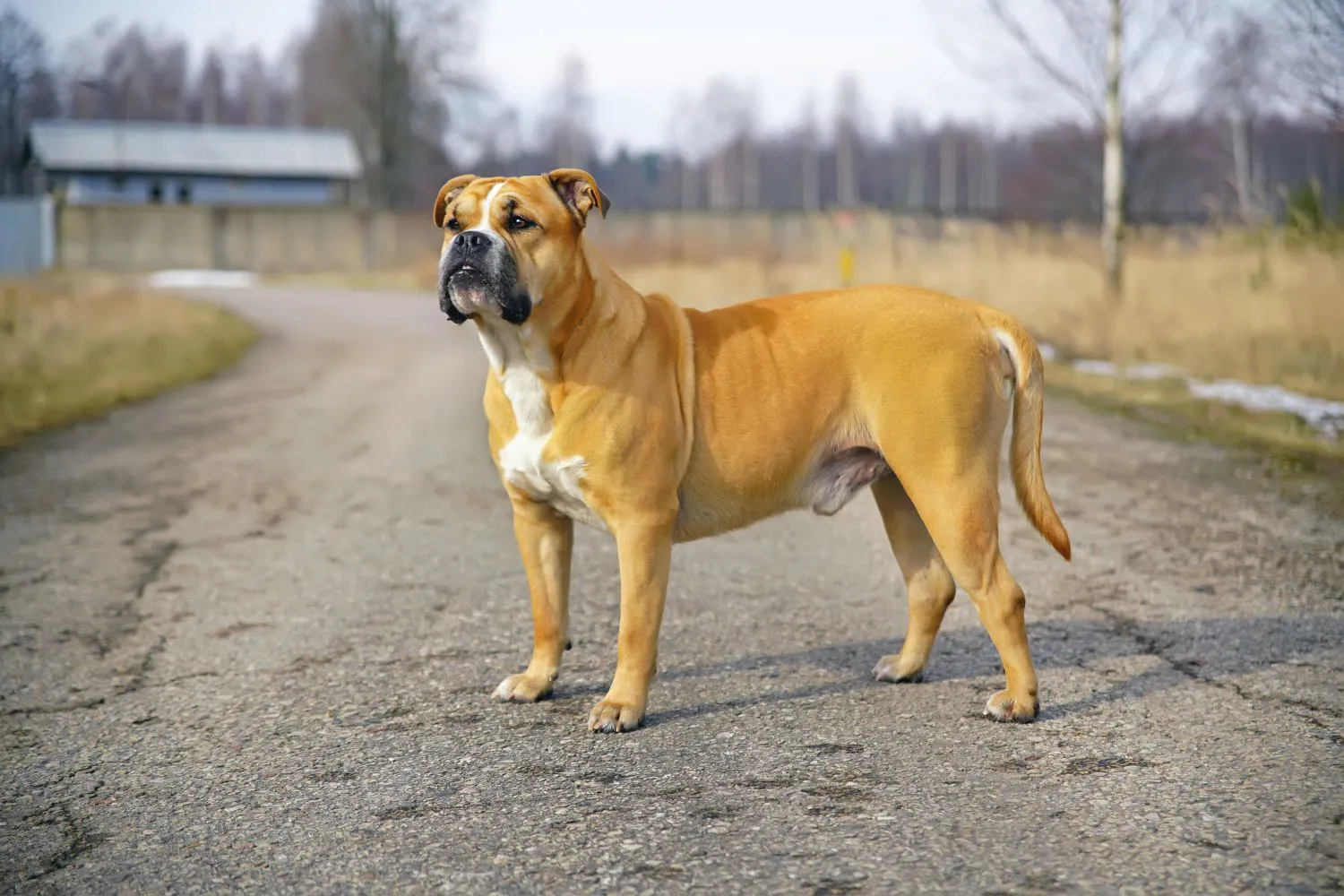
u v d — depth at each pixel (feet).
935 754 11.93
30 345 47.70
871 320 13.50
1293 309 39.04
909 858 9.64
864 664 15.01
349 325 71.61
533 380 12.93
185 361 51.55
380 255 152.66
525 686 14.11
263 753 12.82
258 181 184.85
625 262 100.22
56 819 11.43
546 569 14.20
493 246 12.28
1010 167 260.62
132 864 10.41
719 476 13.43
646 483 12.90
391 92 181.78
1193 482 24.64
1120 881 9.14
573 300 12.80
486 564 20.51
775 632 16.48
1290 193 49.39
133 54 313.53
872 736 12.51
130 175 179.42
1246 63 47.75
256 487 27.35
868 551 21.02
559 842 10.25
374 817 11.02
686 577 19.51
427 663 15.64
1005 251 64.54
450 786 11.65
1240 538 20.38
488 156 265.75
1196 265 49.01
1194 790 10.73
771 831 10.25
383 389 44.06
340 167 185.47
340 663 15.76
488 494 26.25
